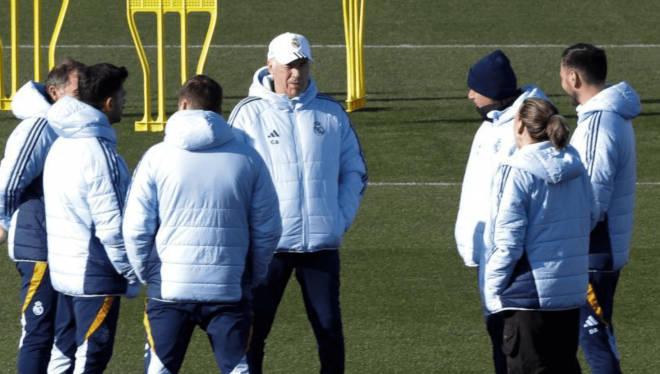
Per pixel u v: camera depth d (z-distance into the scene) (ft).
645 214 122.42
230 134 67.41
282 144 76.43
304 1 220.43
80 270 71.31
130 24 151.12
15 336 92.63
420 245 114.01
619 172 74.74
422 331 93.66
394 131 153.48
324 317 77.66
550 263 68.64
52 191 71.41
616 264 75.20
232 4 218.79
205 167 66.33
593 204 70.74
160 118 152.87
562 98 169.68
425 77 180.45
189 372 86.17
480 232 74.90
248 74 181.06
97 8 216.54
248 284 69.51
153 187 66.44
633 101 74.84
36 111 74.02
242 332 67.82
